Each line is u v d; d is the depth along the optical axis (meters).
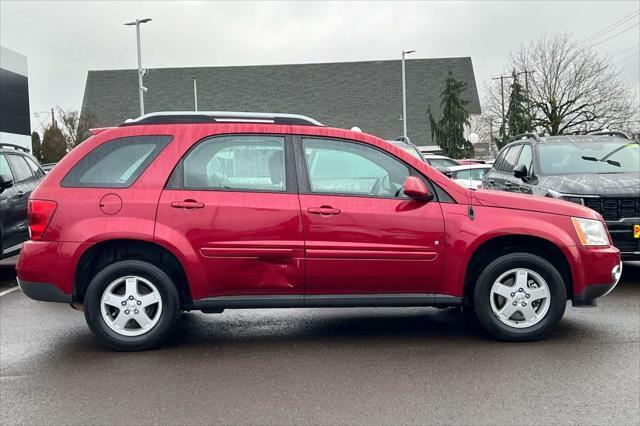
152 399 4.18
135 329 5.16
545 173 8.42
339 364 4.85
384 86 59.31
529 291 5.27
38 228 5.03
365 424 3.75
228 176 5.13
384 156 5.27
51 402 4.14
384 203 5.14
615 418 3.80
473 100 58.03
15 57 34.28
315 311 6.58
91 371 4.74
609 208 7.19
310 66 61.16
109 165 5.13
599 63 43.22
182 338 5.61
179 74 60.59
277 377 4.57
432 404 4.04
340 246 5.06
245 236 5.02
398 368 4.73
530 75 44.41
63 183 5.09
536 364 4.77
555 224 5.25
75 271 4.99
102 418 3.88
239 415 3.90
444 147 45.00
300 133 5.23
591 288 5.29
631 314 6.21
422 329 5.83
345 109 58.38
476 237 5.13
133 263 5.06
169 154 5.12
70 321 6.31
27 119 35.72
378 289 5.20
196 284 5.05
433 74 59.78
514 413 3.88
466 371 4.64
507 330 5.28
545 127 43.75
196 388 4.37
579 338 5.42
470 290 5.38
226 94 59.50
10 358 5.08
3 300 7.37
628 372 4.57
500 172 10.38
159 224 4.99
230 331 5.83
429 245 5.13
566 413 3.87
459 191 5.25
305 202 5.07
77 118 46.38
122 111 58.94
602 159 8.63
